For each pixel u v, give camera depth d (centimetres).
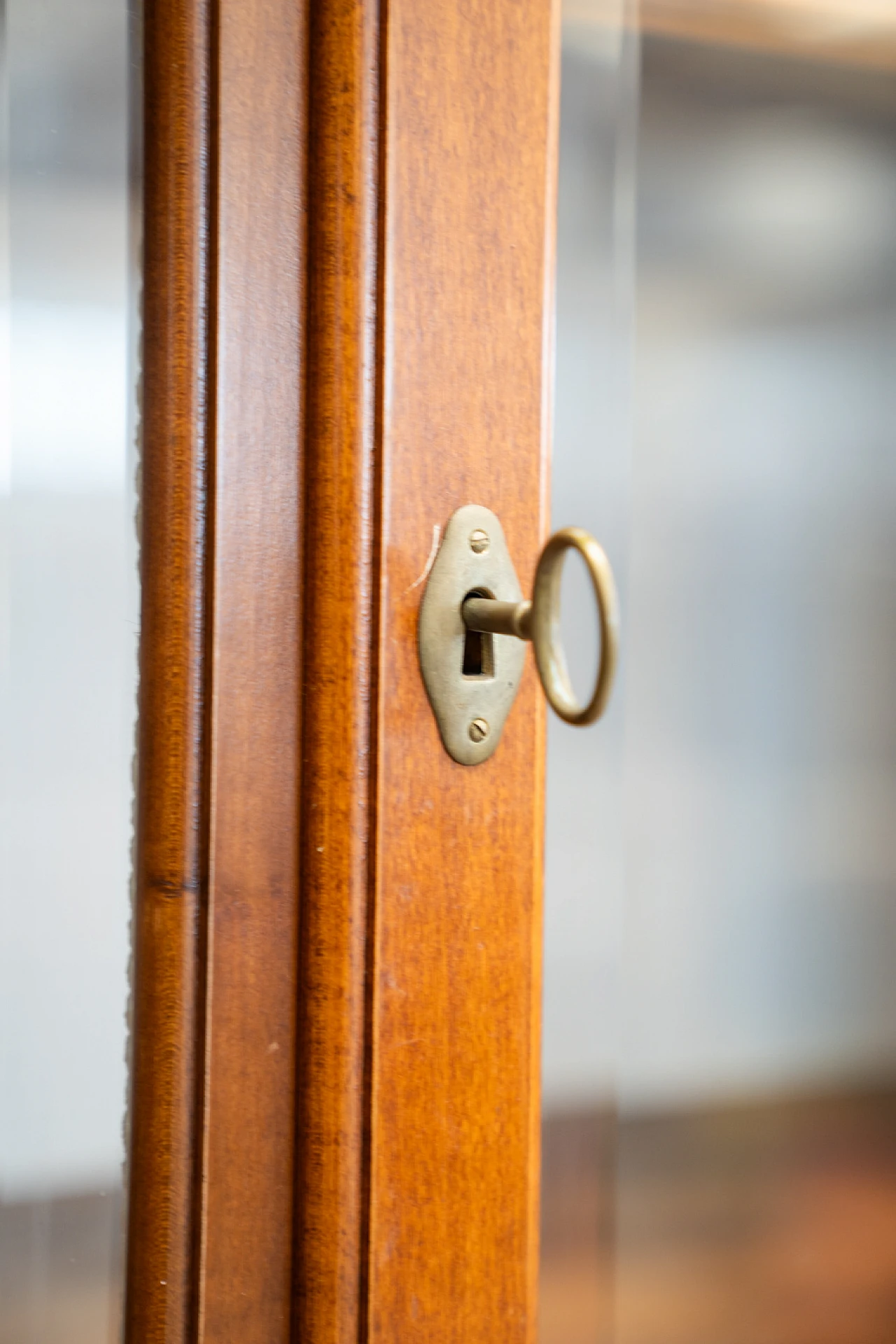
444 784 49
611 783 55
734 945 57
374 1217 48
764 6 56
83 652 50
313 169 48
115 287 49
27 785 49
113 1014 50
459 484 49
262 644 48
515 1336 50
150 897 49
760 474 57
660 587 56
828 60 57
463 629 49
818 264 57
